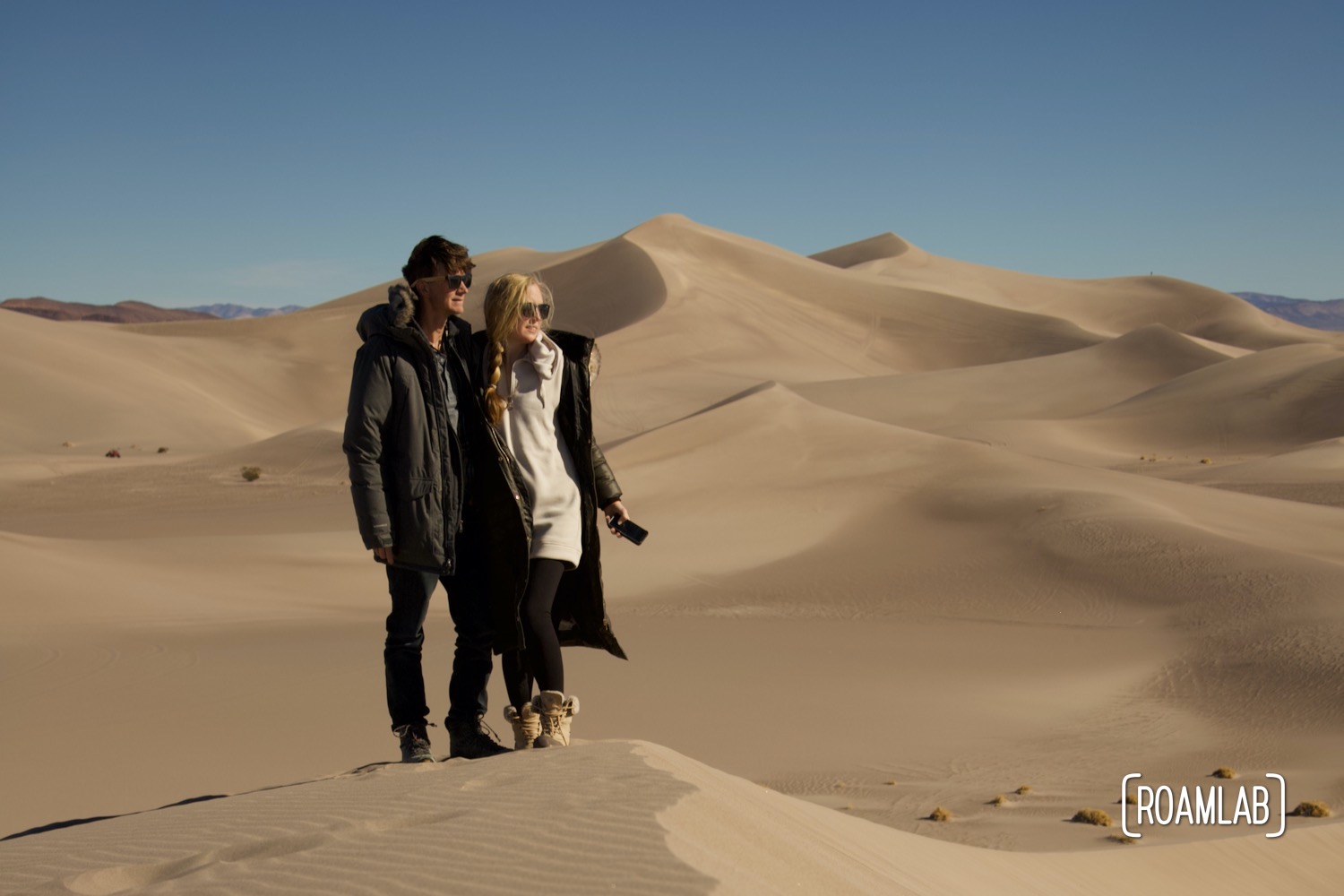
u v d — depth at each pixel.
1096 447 93.56
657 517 47.38
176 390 123.94
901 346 159.12
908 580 38.44
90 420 108.62
